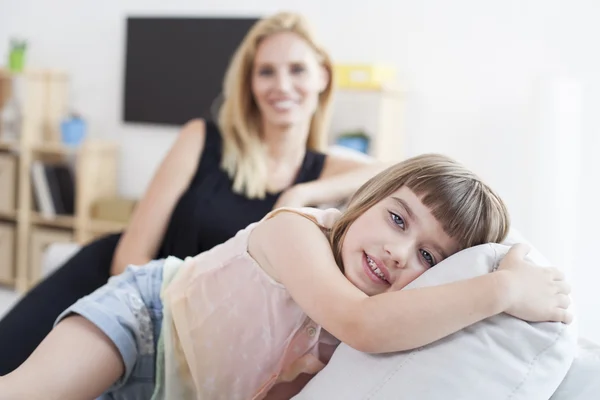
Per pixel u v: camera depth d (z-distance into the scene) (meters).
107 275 2.03
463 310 0.99
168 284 1.41
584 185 3.34
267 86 2.06
